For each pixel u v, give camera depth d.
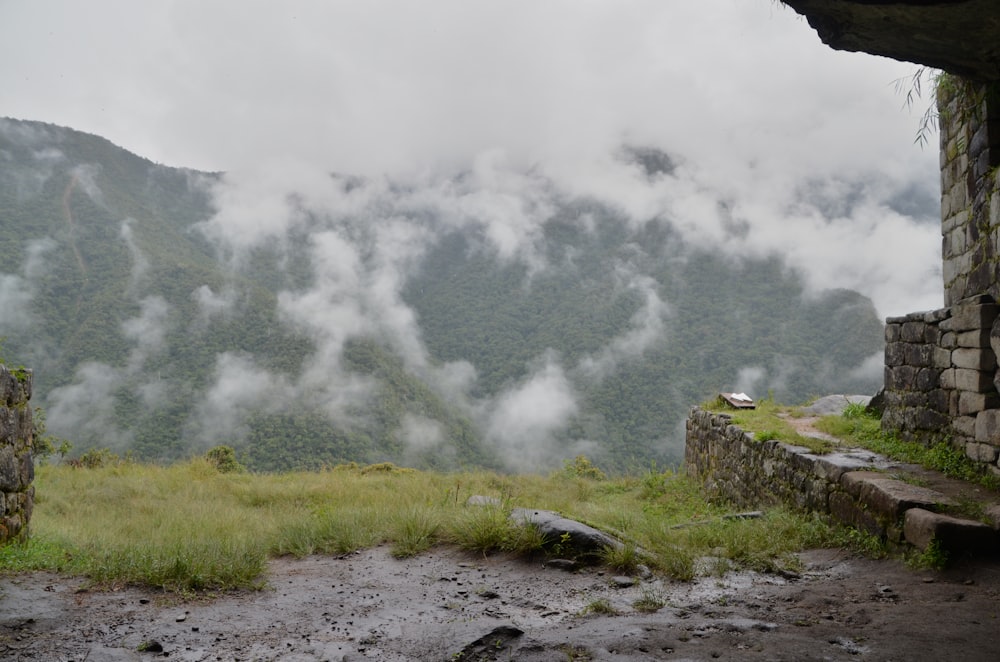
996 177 5.80
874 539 5.14
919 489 5.28
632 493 12.59
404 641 3.25
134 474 12.48
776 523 6.13
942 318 6.57
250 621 3.63
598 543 5.01
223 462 17.95
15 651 3.01
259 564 4.80
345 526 6.14
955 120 6.72
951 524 4.46
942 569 4.37
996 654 2.91
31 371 5.74
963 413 6.15
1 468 5.04
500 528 5.40
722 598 3.99
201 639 3.29
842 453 7.16
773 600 3.94
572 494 11.95
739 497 9.62
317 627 3.54
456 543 5.61
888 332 7.84
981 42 5.11
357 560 5.30
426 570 4.93
